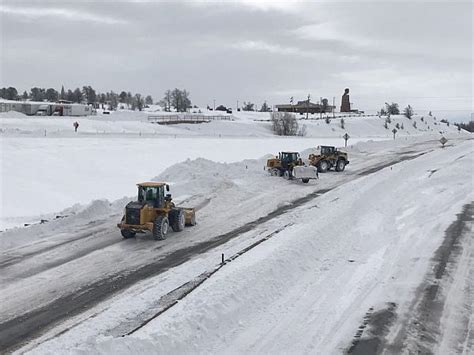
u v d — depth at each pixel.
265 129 81.81
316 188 28.09
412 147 50.59
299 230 17.19
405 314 10.91
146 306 11.06
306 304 11.46
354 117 112.12
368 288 12.47
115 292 12.36
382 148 50.41
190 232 18.52
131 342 8.70
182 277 13.05
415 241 16.73
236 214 21.56
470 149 43.94
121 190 26.56
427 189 26.36
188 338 9.39
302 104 140.38
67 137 42.59
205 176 28.58
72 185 26.55
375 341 9.64
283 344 9.52
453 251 15.56
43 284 12.92
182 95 121.88
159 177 29.78
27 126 56.25
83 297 12.02
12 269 14.08
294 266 13.77
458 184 27.27
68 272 13.90
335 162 35.34
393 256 15.13
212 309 10.41
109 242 17.05
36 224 18.22
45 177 27.34
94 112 88.31
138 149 40.00
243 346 9.42
